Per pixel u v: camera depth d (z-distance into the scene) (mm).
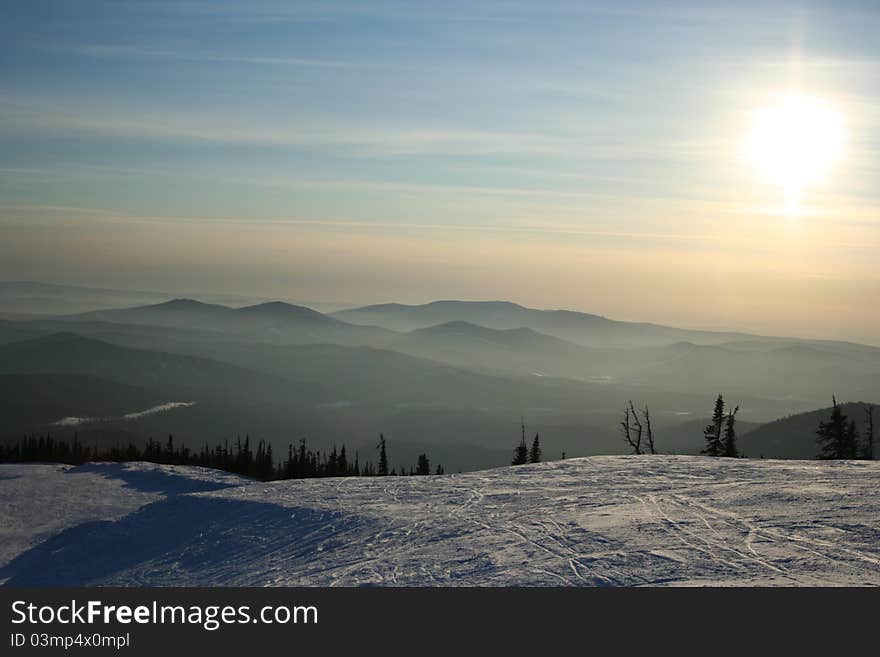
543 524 20328
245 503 27734
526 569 16281
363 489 29078
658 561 15953
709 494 22891
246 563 21203
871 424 63438
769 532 17672
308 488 30078
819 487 22906
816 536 17125
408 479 31406
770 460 31094
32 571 25562
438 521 22109
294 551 21359
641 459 32250
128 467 45875
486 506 23922
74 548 27172
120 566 24328
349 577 17375
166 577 21594
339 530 22594
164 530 27109
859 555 15656
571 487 26203
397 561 18250
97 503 36500
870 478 24422
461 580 16125
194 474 43844
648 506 21578
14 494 38594
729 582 14430
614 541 17797
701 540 17328
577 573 15680
